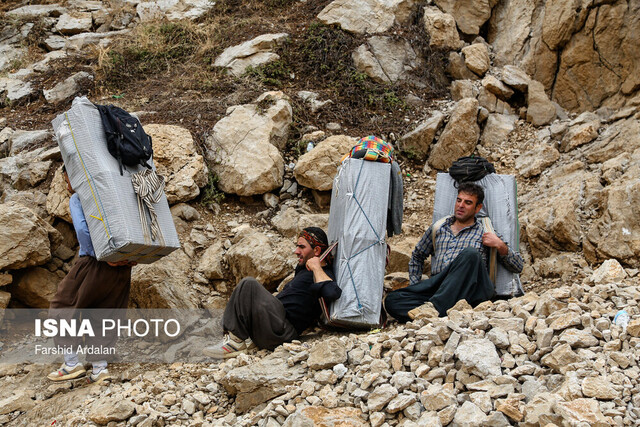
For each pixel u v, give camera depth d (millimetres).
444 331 3869
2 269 5258
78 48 9016
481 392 3355
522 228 5680
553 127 6887
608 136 6426
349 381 3762
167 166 6152
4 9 10312
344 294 4504
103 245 4285
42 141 6770
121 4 10016
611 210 5152
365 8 8047
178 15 9203
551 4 7406
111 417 3902
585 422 2904
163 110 7020
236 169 6355
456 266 4484
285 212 6168
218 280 5590
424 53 7887
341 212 4750
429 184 6676
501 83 7414
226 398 4090
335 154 6340
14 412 4328
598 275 4535
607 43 7051
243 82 7457
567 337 3594
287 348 4258
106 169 4355
